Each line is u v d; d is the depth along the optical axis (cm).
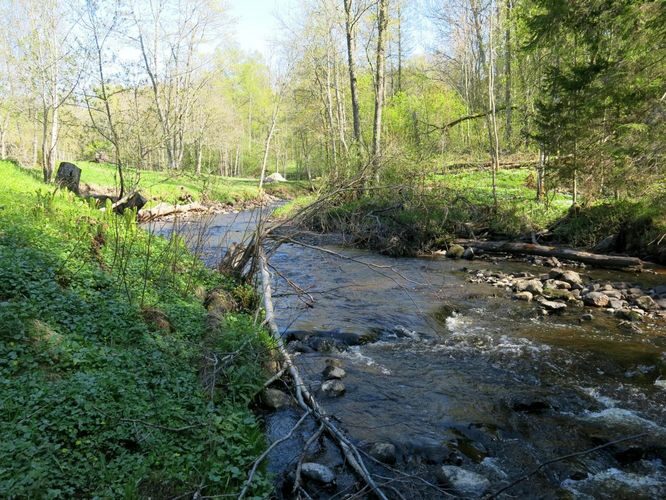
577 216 1719
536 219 1862
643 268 1398
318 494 443
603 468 499
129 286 746
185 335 657
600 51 1689
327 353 796
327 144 3052
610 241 1559
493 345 834
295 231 1080
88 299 653
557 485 471
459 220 1852
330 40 3061
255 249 997
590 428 567
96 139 2003
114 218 1088
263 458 457
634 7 1401
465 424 577
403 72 4669
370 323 936
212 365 579
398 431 559
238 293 930
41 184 1694
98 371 495
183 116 3622
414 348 824
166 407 475
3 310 525
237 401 554
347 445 498
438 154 2102
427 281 1292
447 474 476
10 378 446
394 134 2141
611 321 961
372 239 1739
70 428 405
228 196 3041
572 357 777
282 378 657
